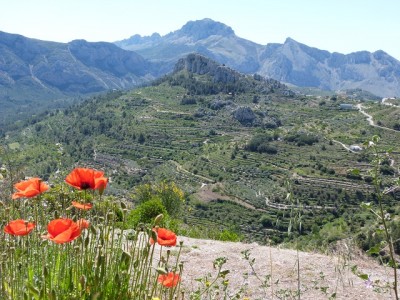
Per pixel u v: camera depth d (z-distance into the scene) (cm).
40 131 16050
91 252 317
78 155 12319
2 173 409
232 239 1248
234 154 11038
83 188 284
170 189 1798
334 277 659
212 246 854
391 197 7050
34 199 337
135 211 1224
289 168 9631
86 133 14775
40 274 321
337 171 8888
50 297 246
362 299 568
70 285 284
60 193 388
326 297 571
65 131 15275
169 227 1212
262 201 8000
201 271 674
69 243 320
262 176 9475
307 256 771
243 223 7088
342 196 7675
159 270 293
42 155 10369
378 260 748
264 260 750
